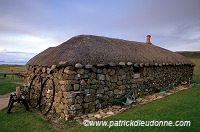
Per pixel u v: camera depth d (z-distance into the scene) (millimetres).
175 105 6387
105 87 6605
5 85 12422
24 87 9570
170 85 11461
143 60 8586
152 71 9578
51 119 5438
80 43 6906
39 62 7598
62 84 5645
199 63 39906
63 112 5547
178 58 13430
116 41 9578
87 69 5969
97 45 7375
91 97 6031
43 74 7234
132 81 7926
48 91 6668
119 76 7207
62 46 7387
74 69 5609
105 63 6352
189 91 9508
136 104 6945
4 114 5980
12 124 5012
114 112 5969
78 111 5672
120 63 6805
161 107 6160
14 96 6336
